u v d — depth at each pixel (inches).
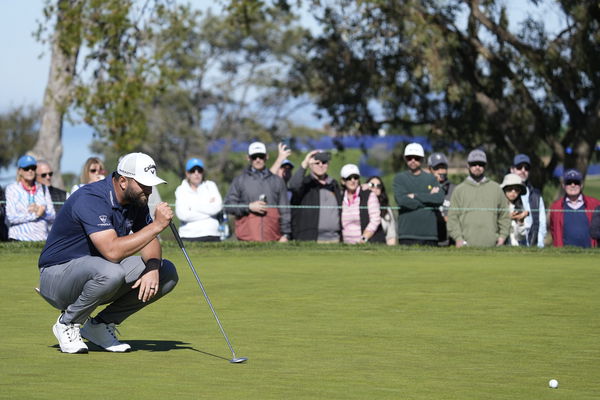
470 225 1393.9
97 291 609.9
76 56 2829.7
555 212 1496.1
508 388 521.3
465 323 762.8
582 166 3021.7
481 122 3169.3
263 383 528.1
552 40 2960.1
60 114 2849.4
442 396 499.2
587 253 1347.2
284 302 877.2
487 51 3024.1
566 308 849.5
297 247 1365.7
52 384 519.2
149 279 624.1
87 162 1290.6
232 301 881.5
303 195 1453.0
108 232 613.3
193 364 586.6
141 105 5570.9
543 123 3075.8
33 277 1042.7
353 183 1439.5
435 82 2871.6
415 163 1428.4
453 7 3024.1
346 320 775.1
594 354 632.4
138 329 727.7
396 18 2947.8
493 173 3184.1
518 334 711.1
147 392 499.2
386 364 591.2
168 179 5979.3
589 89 2955.2
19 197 1374.3
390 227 1480.1
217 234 1433.3
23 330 713.6
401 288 982.4
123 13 2733.8
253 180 1445.6
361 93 3250.5
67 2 2723.9
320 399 487.8
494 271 1138.7
